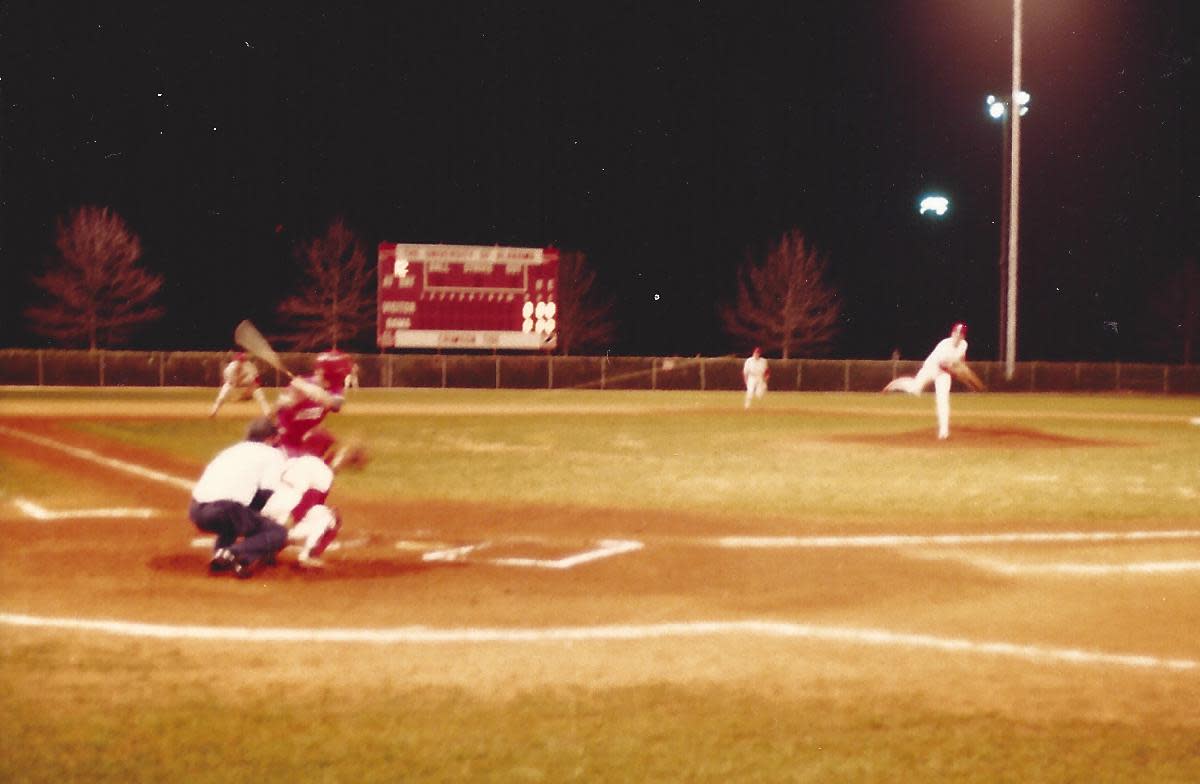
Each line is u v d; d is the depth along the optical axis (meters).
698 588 9.01
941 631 7.67
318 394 9.72
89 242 60.19
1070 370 54.41
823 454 20.38
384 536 11.34
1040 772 5.12
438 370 52.09
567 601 8.47
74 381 50.16
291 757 5.20
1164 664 6.89
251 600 8.32
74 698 6.04
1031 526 12.32
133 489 14.85
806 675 6.58
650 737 5.52
